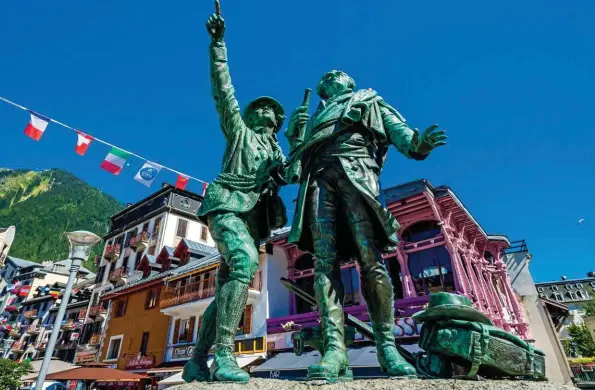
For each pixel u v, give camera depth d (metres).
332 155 2.21
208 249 26.75
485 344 1.56
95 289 34.44
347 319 2.19
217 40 2.65
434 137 1.80
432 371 1.70
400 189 14.55
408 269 13.93
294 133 2.58
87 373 15.73
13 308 46.50
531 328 17.30
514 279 18.67
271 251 17.62
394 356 1.83
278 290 17.08
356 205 2.11
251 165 2.46
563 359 16.30
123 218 37.97
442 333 1.67
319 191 2.24
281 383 1.62
